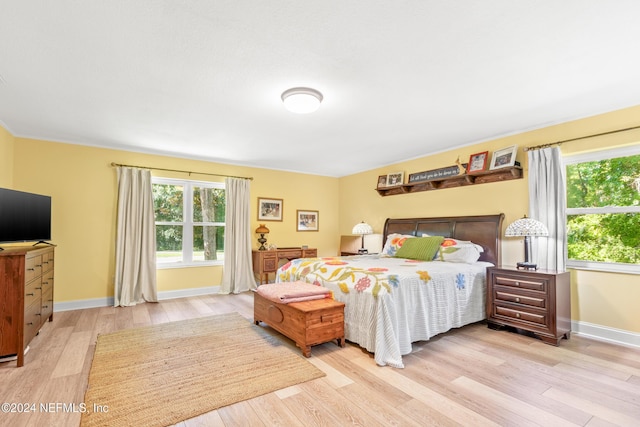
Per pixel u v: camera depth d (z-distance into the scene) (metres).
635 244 2.99
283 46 1.99
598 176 3.22
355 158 5.17
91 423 1.71
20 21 1.73
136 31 1.83
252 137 3.99
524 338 3.06
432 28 1.81
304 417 1.78
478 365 2.44
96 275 4.30
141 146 4.40
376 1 1.58
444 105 2.97
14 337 2.41
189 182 5.12
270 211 5.89
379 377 2.25
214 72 2.32
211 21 1.74
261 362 2.51
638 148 2.94
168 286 4.86
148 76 2.38
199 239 5.18
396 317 2.61
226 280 5.21
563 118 3.32
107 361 2.51
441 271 3.12
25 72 2.32
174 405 1.89
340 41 1.94
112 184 4.44
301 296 2.96
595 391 2.05
